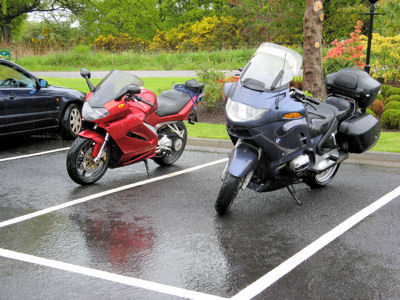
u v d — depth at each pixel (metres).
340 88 6.49
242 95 5.08
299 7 33.12
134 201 5.83
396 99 12.09
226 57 31.83
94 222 5.12
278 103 5.03
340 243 4.59
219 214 5.37
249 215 5.36
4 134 8.45
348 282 3.82
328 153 6.07
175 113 7.16
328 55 13.53
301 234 4.81
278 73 5.22
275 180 5.40
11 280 3.81
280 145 5.14
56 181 6.66
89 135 6.22
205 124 10.74
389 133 9.62
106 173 7.11
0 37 56.62
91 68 31.83
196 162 7.78
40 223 5.08
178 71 28.27
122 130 6.29
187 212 5.45
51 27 61.94
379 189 6.32
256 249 4.45
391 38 14.41
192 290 3.68
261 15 31.50
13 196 5.99
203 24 46.81
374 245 4.54
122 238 4.69
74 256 4.27
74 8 57.88
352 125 6.12
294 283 3.80
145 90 6.80
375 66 14.97
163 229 4.93
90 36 65.38
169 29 65.06
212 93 12.09
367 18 33.25
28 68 30.89
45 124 9.13
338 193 6.16
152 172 7.17
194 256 4.29
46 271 3.97
